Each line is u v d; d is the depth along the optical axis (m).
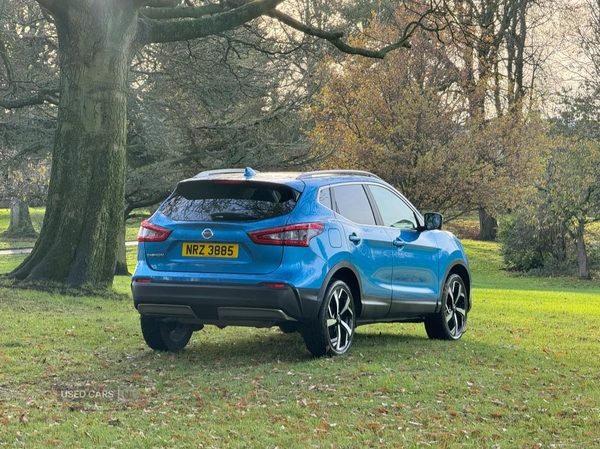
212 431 5.62
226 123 31.98
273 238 8.09
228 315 8.16
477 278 47.94
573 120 45.59
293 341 9.98
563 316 15.00
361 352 9.09
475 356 9.11
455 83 41.69
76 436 5.44
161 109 30.58
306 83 32.41
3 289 14.93
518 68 49.22
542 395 7.11
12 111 29.47
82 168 16.17
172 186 31.81
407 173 37.62
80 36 16.11
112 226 16.39
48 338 9.77
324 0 47.03
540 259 50.66
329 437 5.54
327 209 8.70
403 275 9.73
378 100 38.31
